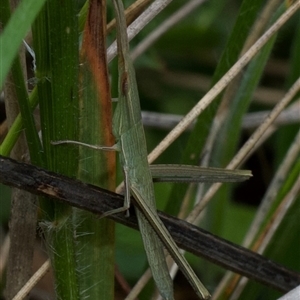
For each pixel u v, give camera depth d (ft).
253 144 1.17
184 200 1.23
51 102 1.02
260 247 1.19
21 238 1.11
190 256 1.29
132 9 1.09
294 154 1.22
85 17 1.04
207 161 1.23
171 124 1.34
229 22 1.47
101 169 1.06
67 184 1.04
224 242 1.09
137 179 1.08
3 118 1.37
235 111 1.23
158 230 1.08
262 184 1.46
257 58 1.21
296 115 1.29
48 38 1.01
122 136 1.07
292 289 1.07
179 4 1.41
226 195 1.26
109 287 1.08
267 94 1.49
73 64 1.01
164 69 1.50
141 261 1.30
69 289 1.07
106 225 1.07
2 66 0.90
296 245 1.26
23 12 0.92
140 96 1.49
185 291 1.33
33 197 1.10
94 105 1.04
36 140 1.03
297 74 1.29
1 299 1.20
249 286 1.19
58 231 1.06
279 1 1.21
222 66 1.18
